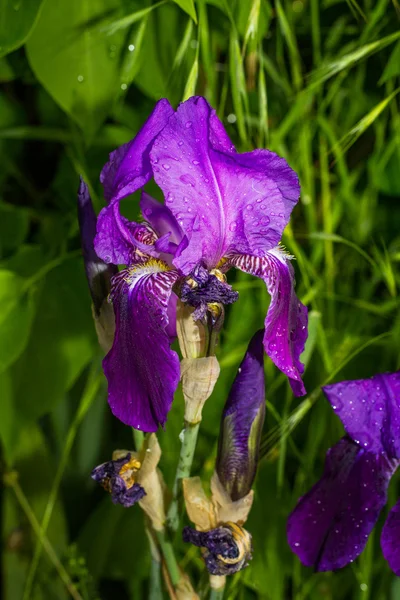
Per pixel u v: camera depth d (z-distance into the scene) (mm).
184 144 610
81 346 788
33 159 892
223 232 623
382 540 660
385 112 827
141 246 632
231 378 810
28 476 854
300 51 848
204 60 735
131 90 833
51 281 795
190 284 614
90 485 886
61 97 755
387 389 647
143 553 857
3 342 755
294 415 748
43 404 781
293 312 641
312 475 800
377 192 857
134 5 758
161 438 818
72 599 864
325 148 826
